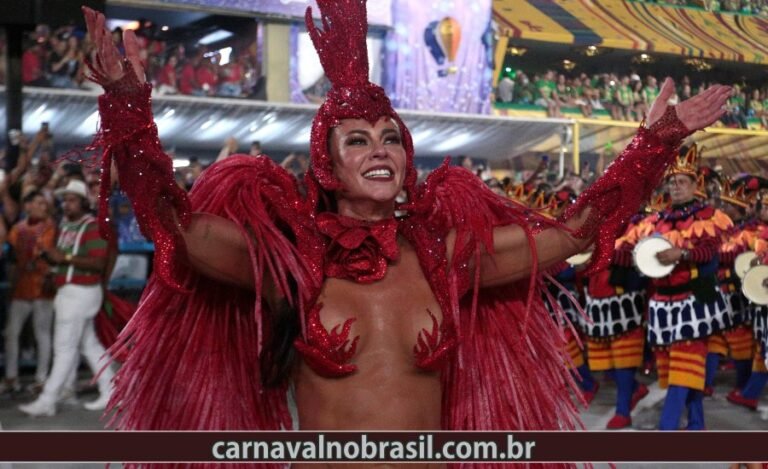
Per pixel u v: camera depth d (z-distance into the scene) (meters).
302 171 11.36
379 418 2.23
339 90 2.33
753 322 6.84
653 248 5.55
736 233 7.05
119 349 2.37
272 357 2.32
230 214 2.27
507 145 13.96
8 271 7.62
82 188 6.48
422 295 2.31
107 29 2.07
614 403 7.27
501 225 2.47
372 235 2.28
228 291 2.44
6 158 8.45
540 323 2.60
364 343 2.25
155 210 2.12
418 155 13.61
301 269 2.26
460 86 13.33
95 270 6.43
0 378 8.06
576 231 2.41
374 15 12.74
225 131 12.14
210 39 12.30
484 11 13.32
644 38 14.58
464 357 2.55
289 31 12.16
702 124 2.35
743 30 15.53
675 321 5.57
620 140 14.45
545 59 14.45
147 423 2.38
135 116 2.09
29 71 10.66
